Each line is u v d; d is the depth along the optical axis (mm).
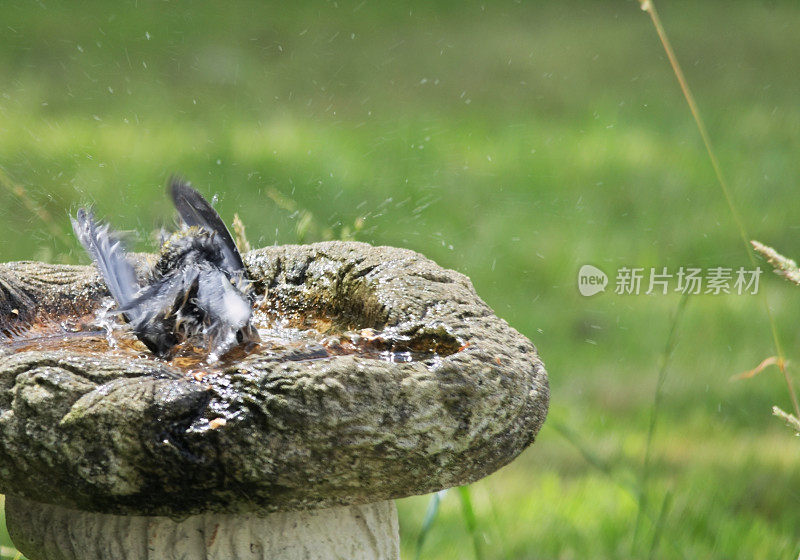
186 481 3123
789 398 9617
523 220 13391
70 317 4707
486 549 7125
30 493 3242
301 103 17750
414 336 3984
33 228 11211
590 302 11508
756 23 22672
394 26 22984
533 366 3734
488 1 25062
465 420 3332
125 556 3689
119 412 3062
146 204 11953
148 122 16078
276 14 22969
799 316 11234
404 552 7184
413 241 12453
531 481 8266
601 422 9266
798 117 17172
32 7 21797
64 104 16797
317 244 4965
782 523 7352
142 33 20828
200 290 4000
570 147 16297
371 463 3193
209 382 3189
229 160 14180
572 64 20969
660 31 5414
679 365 10336
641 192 14516
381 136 16422
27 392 3105
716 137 16797
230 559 3660
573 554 7008
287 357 3629
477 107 18484
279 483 3127
